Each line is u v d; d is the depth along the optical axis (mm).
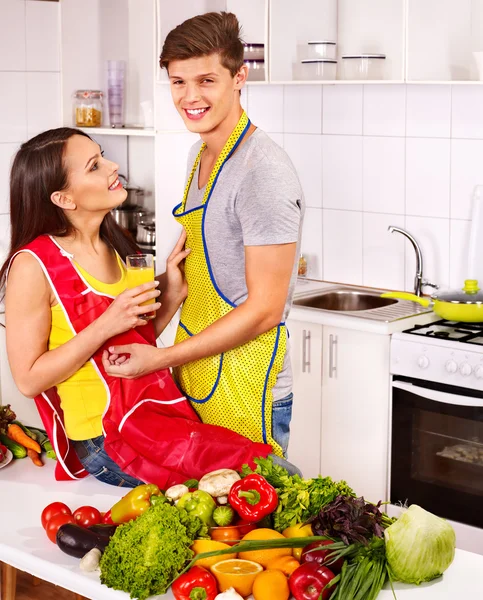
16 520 1887
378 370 3443
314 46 3666
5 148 4000
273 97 4211
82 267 2014
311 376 3650
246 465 1823
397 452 3436
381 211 3957
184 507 1695
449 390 3248
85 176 1974
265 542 1585
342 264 4125
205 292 2164
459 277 3777
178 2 3881
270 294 2025
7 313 1965
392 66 3658
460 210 3727
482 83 3268
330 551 1591
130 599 1556
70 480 2111
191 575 1562
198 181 2213
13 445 2238
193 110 2018
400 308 3639
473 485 3250
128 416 2006
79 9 4160
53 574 1675
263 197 2002
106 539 1679
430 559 1580
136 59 4152
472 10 3387
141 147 4402
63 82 4172
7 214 4016
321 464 3684
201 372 2146
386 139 3887
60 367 1926
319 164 4117
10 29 3941
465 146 3670
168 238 4027
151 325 2148
